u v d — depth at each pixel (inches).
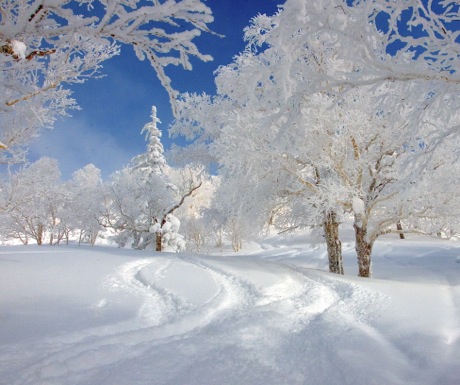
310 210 369.7
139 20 87.5
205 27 94.5
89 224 759.7
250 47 403.9
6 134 294.2
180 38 95.7
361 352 130.1
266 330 157.6
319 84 136.8
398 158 347.6
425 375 110.0
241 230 505.4
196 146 507.2
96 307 183.0
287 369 117.8
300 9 105.7
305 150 346.3
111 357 123.7
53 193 429.1
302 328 162.7
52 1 78.7
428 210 370.0
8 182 388.5
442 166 338.0
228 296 213.2
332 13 117.7
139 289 228.7
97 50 209.5
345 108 327.3
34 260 308.3
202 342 141.7
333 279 259.3
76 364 114.6
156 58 105.2
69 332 145.7
